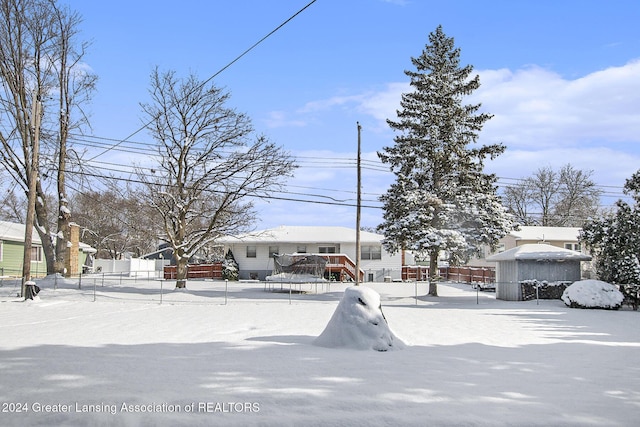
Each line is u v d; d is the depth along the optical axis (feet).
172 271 150.71
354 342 35.73
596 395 23.49
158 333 44.75
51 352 32.09
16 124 100.53
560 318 63.10
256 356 31.53
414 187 102.73
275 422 18.31
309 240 155.53
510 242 165.89
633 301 78.54
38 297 77.36
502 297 97.30
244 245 158.71
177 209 98.78
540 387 24.82
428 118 104.42
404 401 21.29
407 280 166.30
